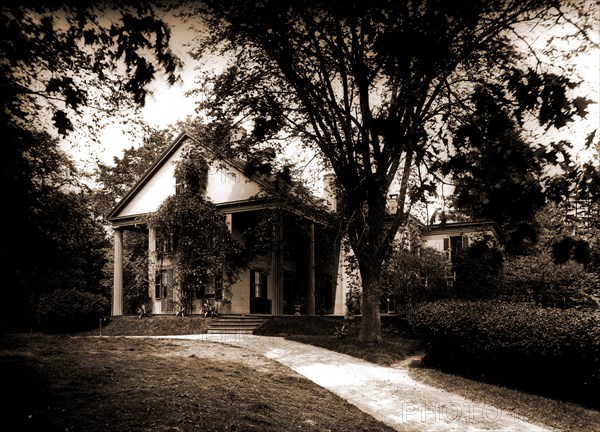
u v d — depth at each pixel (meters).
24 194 4.55
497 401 8.29
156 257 21.69
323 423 6.29
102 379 7.09
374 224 14.00
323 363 11.21
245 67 14.17
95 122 7.04
